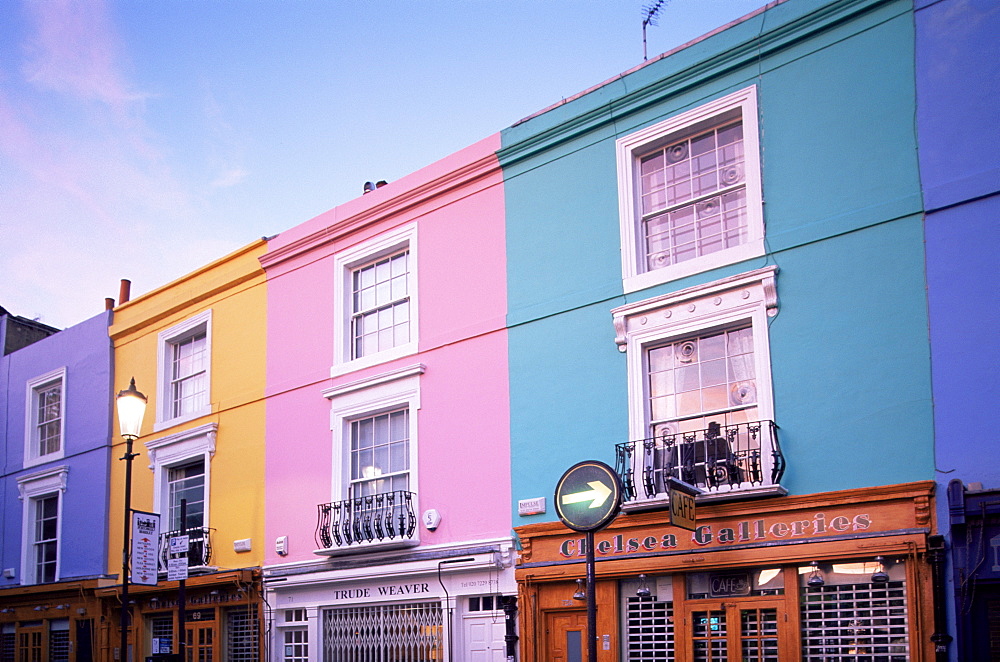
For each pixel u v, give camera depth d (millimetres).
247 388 15891
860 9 10188
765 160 10664
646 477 10648
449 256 13469
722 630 10078
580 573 11008
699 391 10828
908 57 9867
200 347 17281
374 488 13844
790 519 9688
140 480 17375
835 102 10273
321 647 13766
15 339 22047
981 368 8930
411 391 13445
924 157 9617
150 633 16562
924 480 8977
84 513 18281
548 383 11977
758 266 10469
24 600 18703
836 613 9406
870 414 9477
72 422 19172
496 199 13094
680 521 9531
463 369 12930
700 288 10719
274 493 14992
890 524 9086
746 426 10273
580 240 12070
